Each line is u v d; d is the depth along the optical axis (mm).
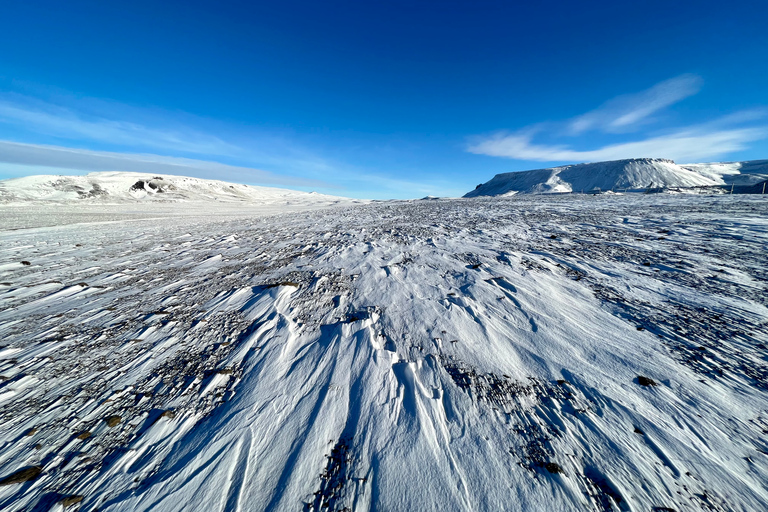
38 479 1920
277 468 1983
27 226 16203
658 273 4996
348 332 3510
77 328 3926
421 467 1968
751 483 1779
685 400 2387
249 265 6730
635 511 1669
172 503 1778
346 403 2510
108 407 2533
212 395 2650
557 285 4684
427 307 4113
